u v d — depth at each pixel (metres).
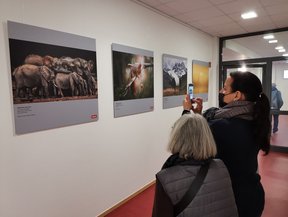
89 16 2.33
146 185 3.27
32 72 1.86
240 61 5.10
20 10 1.78
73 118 2.20
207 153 0.98
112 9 2.60
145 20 3.10
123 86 2.77
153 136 3.37
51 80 1.99
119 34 2.70
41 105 1.93
